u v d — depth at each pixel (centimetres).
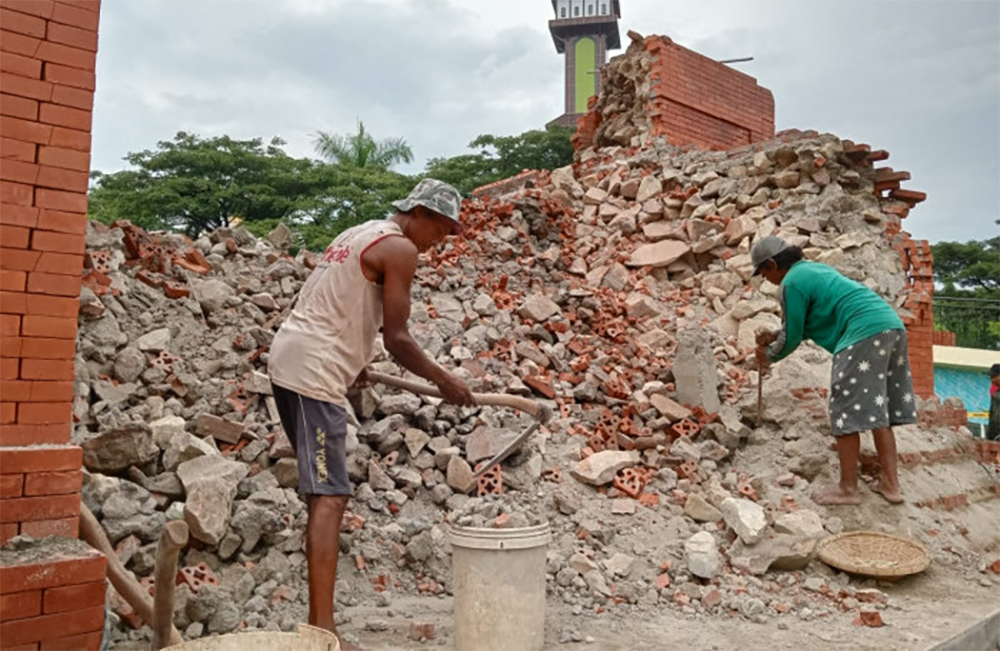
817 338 541
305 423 329
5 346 255
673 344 691
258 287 618
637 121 1009
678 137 974
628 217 865
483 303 659
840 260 744
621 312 738
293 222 2192
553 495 482
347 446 469
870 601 436
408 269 339
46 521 261
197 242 650
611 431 557
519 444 445
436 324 624
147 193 2191
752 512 471
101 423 437
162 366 498
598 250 852
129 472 401
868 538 483
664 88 964
